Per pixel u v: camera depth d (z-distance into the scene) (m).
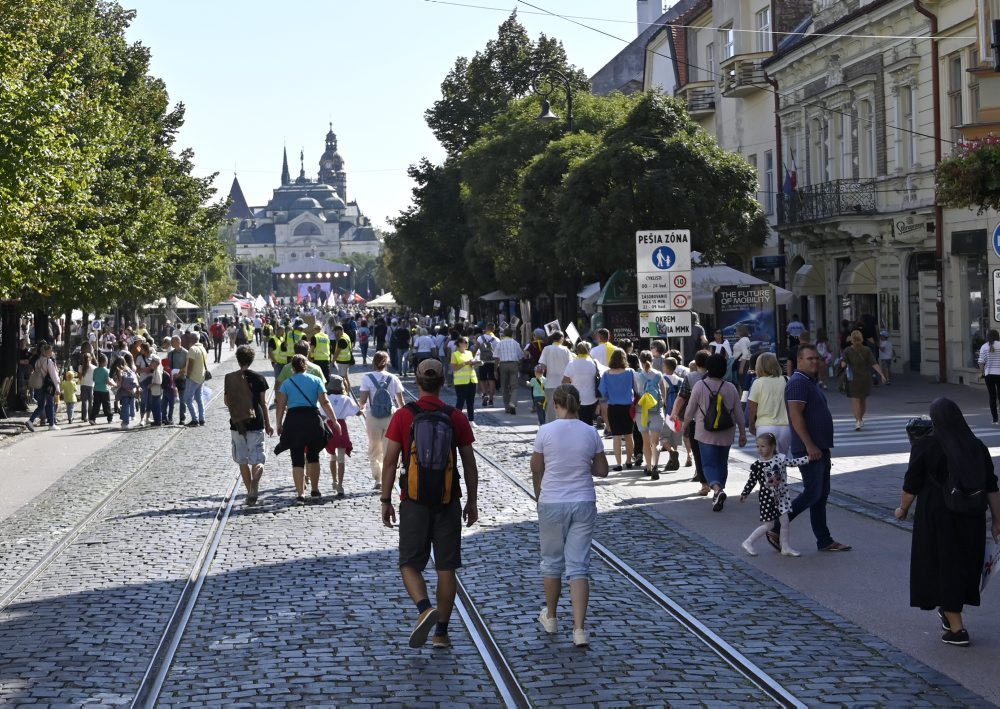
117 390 30.59
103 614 10.27
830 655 8.65
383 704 7.64
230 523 15.12
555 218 39.06
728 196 36.75
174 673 8.41
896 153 36.78
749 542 12.48
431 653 8.91
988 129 19.30
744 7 47.97
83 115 32.47
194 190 56.00
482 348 34.56
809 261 43.84
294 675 8.31
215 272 98.75
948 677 8.09
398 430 9.19
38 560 12.97
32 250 25.09
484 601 10.57
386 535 14.01
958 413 9.02
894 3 35.75
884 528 13.83
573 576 9.11
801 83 43.66
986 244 32.03
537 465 9.38
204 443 25.66
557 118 42.69
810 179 43.38
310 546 13.37
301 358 16.81
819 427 12.36
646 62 63.09
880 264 38.56
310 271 167.00
